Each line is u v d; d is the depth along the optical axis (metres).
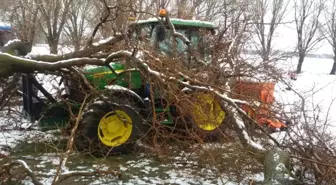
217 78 5.64
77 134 5.61
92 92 5.52
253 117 5.50
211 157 4.96
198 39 6.53
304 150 5.02
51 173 4.95
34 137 6.48
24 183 4.60
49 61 6.07
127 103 5.80
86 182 4.71
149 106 5.90
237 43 6.53
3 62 5.36
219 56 6.03
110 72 6.00
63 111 6.51
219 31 6.91
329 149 4.93
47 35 19.06
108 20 6.12
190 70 5.61
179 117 5.43
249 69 6.27
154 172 5.13
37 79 6.64
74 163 5.36
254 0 20.83
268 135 5.10
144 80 5.95
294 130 5.32
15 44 6.60
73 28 19.78
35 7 19.34
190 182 4.81
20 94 7.42
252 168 5.15
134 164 5.41
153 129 5.57
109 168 5.12
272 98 6.10
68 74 6.06
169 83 5.25
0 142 6.24
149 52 5.54
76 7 19.88
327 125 7.15
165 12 5.88
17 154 5.70
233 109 5.27
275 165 4.55
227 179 4.91
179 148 5.79
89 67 6.22
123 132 5.87
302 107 5.50
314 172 4.82
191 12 11.73
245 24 6.91
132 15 7.12
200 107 5.41
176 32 5.94
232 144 5.38
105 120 5.77
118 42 6.25
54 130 6.57
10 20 17.45
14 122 7.21
